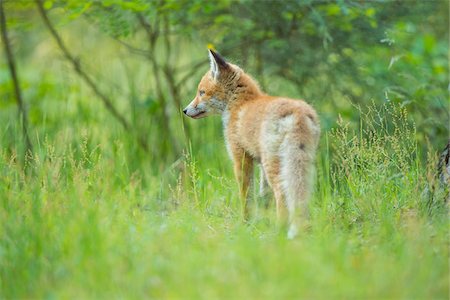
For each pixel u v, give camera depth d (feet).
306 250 26.21
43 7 53.57
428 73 51.13
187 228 30.71
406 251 26.45
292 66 52.44
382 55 52.42
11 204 31.86
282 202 33.35
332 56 51.90
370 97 50.75
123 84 66.80
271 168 33.81
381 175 35.50
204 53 56.18
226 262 25.25
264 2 50.16
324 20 49.60
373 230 30.76
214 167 47.37
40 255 26.63
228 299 22.34
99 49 66.74
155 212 35.50
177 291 23.02
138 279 24.14
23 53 70.79
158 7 48.67
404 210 33.40
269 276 23.53
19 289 24.95
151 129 53.06
